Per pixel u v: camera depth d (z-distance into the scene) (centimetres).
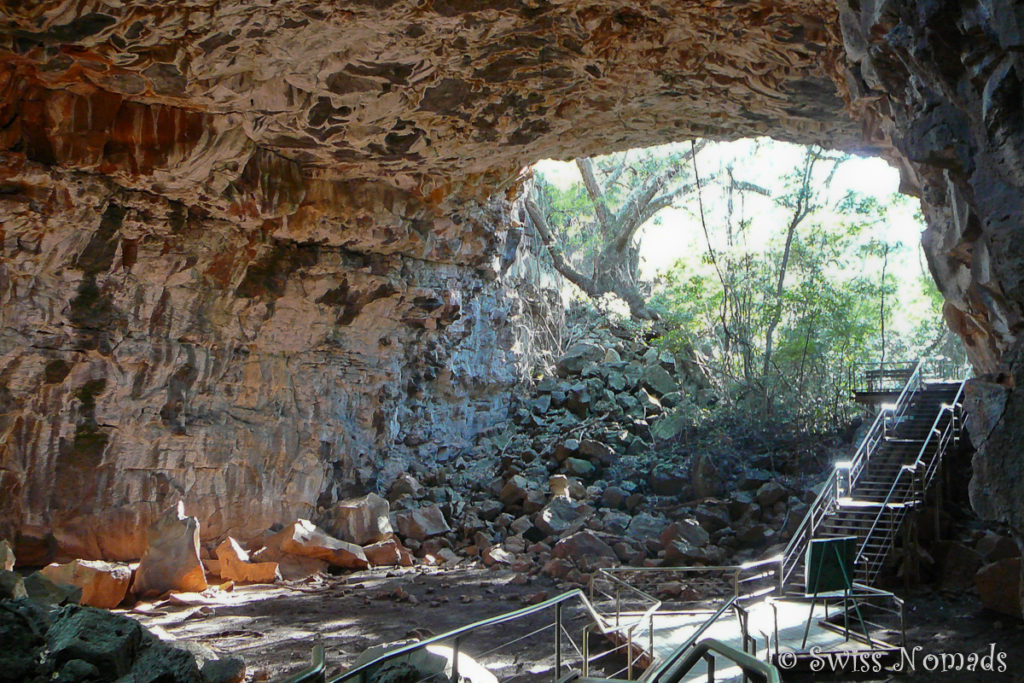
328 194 1641
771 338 2520
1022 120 539
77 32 1021
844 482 1600
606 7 1097
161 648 619
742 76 1290
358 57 1165
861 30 798
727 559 1628
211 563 1666
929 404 1892
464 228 1989
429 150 1509
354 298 1903
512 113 1390
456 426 2356
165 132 1305
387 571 1730
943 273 955
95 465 1545
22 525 1462
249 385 1786
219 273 1639
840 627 1137
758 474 1956
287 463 1862
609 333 2948
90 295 1470
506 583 1598
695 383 2716
